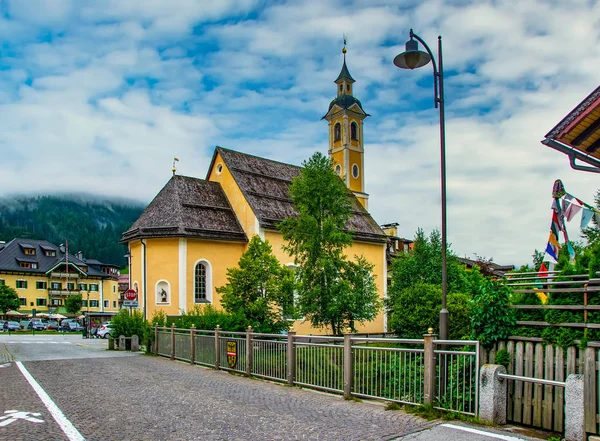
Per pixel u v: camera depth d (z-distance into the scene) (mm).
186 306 31688
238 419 8508
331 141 60062
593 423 7008
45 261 86125
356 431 7590
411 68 12070
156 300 32312
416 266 32781
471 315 9086
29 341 36750
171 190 35250
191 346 17906
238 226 35906
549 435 7395
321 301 27688
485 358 8812
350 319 28266
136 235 33062
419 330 23031
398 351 9625
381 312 42812
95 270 93312
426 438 7133
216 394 11094
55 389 11797
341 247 28719
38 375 14398
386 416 8648
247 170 39000
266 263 25344
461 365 8844
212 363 16391
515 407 8258
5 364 17609
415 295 23688
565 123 11562
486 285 8898
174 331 19781
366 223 45219
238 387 12156
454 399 8758
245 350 14438
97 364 17578
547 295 8203
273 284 24750
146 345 22484
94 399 10445
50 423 8250
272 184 39781
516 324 8531
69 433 7578
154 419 8531
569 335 7582
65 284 86812
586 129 11859
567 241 12438
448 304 22406
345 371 10633
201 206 35125
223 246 34281
